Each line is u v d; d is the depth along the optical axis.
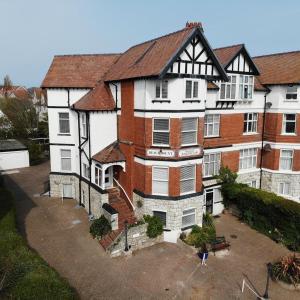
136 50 25.94
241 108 27.86
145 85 20.61
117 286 17.03
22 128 55.84
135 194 23.23
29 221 24.64
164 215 22.27
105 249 20.52
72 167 29.25
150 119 21.11
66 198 30.12
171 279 17.89
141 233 21.14
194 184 22.61
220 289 17.19
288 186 29.62
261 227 24.80
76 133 27.62
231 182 27.27
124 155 23.94
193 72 20.78
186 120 21.41
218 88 25.55
